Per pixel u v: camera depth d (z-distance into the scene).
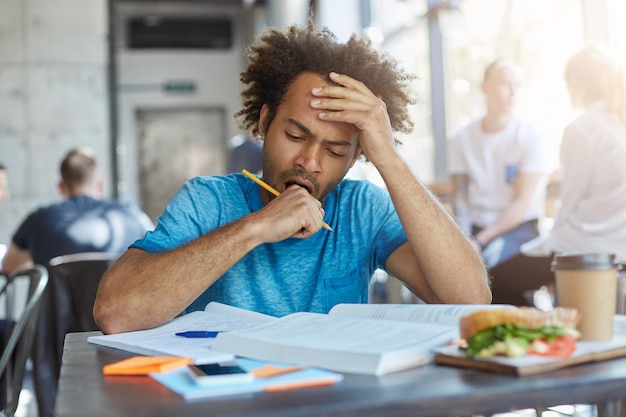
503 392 0.65
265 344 0.82
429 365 0.77
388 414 0.62
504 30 4.36
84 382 0.74
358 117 1.26
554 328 0.75
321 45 1.38
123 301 1.12
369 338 0.82
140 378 0.76
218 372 1.03
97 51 7.07
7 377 2.48
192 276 1.14
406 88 1.50
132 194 10.25
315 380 0.69
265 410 0.60
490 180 3.55
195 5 10.12
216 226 1.40
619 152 2.72
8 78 6.98
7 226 6.93
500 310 0.75
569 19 3.69
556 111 3.87
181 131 10.35
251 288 1.36
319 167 1.29
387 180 1.29
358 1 6.91
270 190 1.32
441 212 1.30
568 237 2.87
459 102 5.00
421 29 5.45
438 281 1.29
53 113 7.01
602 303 0.82
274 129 1.32
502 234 3.39
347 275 1.41
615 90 2.77
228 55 10.39
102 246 3.55
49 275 2.72
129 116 10.28
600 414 0.75
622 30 3.30
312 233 1.21
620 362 0.76
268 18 7.91
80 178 3.61
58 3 7.02
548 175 3.50
